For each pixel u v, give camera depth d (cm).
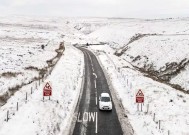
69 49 8569
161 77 4909
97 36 14988
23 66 4222
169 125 2242
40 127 1967
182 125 2245
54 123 2166
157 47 6450
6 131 1784
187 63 4681
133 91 3550
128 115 2627
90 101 3117
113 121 2438
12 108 2228
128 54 7638
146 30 11688
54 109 2470
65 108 2698
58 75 4053
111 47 10969
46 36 12938
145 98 3147
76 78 4350
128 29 13375
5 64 4119
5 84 2884
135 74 4916
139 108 2800
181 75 4484
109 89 3756
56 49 7681
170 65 5103
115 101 3145
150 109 2717
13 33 12369
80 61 6425
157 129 2156
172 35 7412
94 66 5809
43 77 3738
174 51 5591
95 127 2264
